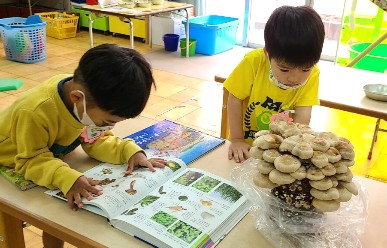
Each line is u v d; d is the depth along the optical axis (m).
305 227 0.77
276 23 1.01
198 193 0.88
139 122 1.28
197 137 1.19
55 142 0.98
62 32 4.80
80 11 5.17
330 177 0.74
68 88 0.90
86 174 0.95
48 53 4.22
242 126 1.30
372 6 3.24
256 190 0.83
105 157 1.02
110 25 5.02
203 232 0.76
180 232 0.75
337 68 2.10
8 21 4.15
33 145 0.90
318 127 2.70
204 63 4.07
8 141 0.94
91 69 0.80
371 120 2.76
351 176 0.75
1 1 5.66
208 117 2.84
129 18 3.38
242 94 1.28
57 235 0.78
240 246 0.76
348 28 3.39
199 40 4.38
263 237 0.78
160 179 0.94
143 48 4.60
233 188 0.91
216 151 1.12
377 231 0.82
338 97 1.67
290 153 0.76
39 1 5.61
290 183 0.74
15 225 0.92
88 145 1.05
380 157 2.37
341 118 2.81
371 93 1.65
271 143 0.78
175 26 4.54
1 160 0.96
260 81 1.24
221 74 1.80
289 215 0.77
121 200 0.84
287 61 1.00
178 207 0.83
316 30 0.99
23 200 0.86
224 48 4.52
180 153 1.08
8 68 3.70
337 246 0.76
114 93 0.79
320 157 0.73
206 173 0.97
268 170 0.76
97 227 0.78
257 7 4.62
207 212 0.82
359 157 2.36
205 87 3.41
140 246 0.74
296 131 0.81
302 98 1.24
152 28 4.69
